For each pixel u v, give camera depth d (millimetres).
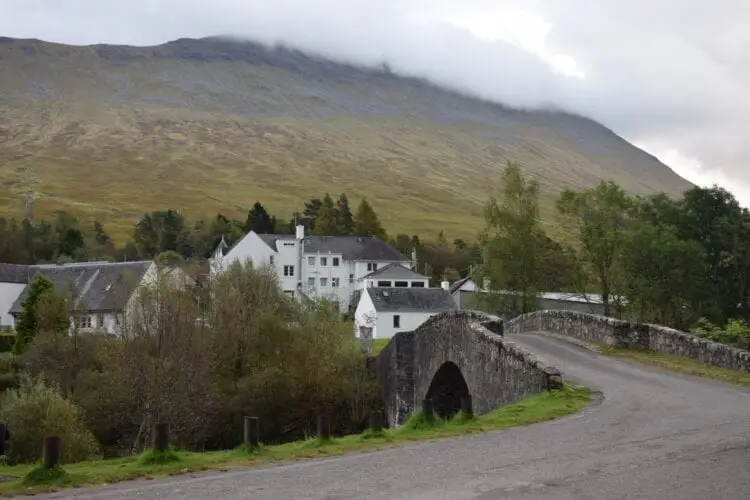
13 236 121125
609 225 64750
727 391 20141
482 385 26406
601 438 14320
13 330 77375
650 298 63188
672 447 13203
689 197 74688
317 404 49719
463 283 94250
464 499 10242
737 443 13383
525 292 65000
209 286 54375
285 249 103750
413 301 79375
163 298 45625
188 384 42156
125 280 68688
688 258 64062
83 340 49500
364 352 56375
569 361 26906
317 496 10789
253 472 13016
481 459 13039
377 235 154125
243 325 51031
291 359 50219
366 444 15727
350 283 106438
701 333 39312
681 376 23172
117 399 41594
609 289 65625
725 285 71562
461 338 30859
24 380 45188
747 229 72375
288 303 55625
